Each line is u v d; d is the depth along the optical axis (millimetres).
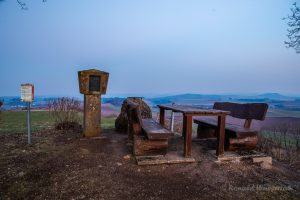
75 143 5035
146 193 3021
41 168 3605
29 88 4863
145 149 4168
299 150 5254
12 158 4023
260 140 5625
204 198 2986
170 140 5727
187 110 4309
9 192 2930
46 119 8945
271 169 4133
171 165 3988
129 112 4836
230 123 5484
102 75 5477
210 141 5727
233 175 3740
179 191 3131
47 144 4918
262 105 4621
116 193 2961
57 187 3043
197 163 4113
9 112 10914
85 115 5496
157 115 7797
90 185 3102
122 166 3842
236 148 4574
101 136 5629
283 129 6012
